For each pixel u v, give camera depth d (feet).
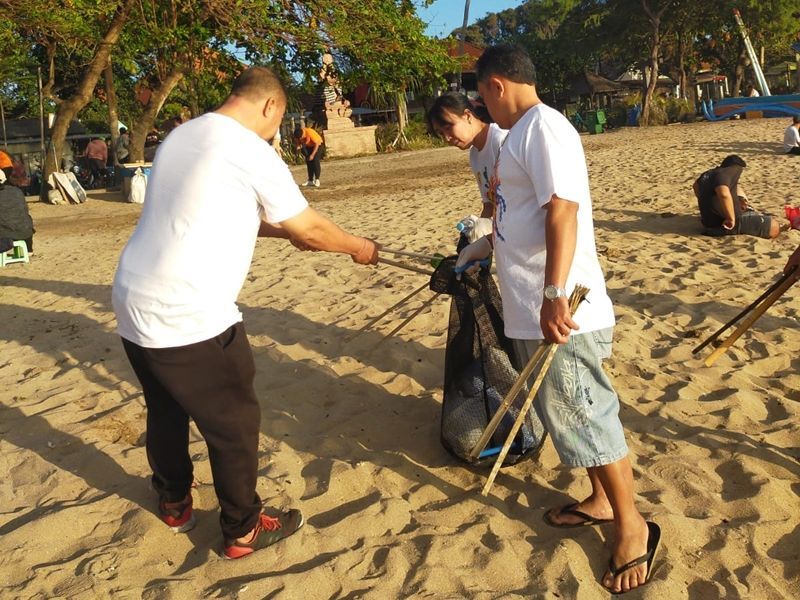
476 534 10.64
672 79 172.04
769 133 73.31
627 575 9.59
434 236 32.53
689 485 11.52
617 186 43.57
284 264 28.14
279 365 16.93
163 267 8.96
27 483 12.41
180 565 10.32
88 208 57.31
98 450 13.19
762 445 12.59
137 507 11.37
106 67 67.87
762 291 20.74
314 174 61.26
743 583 9.55
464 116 12.70
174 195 8.99
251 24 49.47
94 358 18.42
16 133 107.45
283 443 13.29
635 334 17.97
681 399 14.32
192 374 9.29
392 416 14.25
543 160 9.05
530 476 12.06
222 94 53.21
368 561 10.12
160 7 50.55
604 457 9.60
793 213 14.70
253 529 10.21
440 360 16.80
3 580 9.96
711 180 27.76
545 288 8.93
